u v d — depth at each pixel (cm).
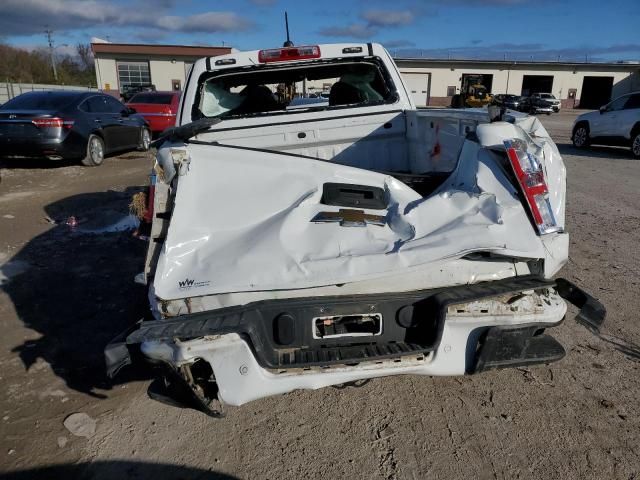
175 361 212
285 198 251
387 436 257
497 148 248
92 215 691
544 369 313
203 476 232
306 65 391
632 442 248
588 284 436
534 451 244
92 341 353
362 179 266
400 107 390
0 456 243
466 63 4838
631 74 4856
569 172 1046
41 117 966
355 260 220
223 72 382
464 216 237
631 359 322
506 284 229
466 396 289
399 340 231
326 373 220
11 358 330
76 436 258
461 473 232
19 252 540
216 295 219
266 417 274
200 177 247
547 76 4912
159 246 238
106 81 3981
